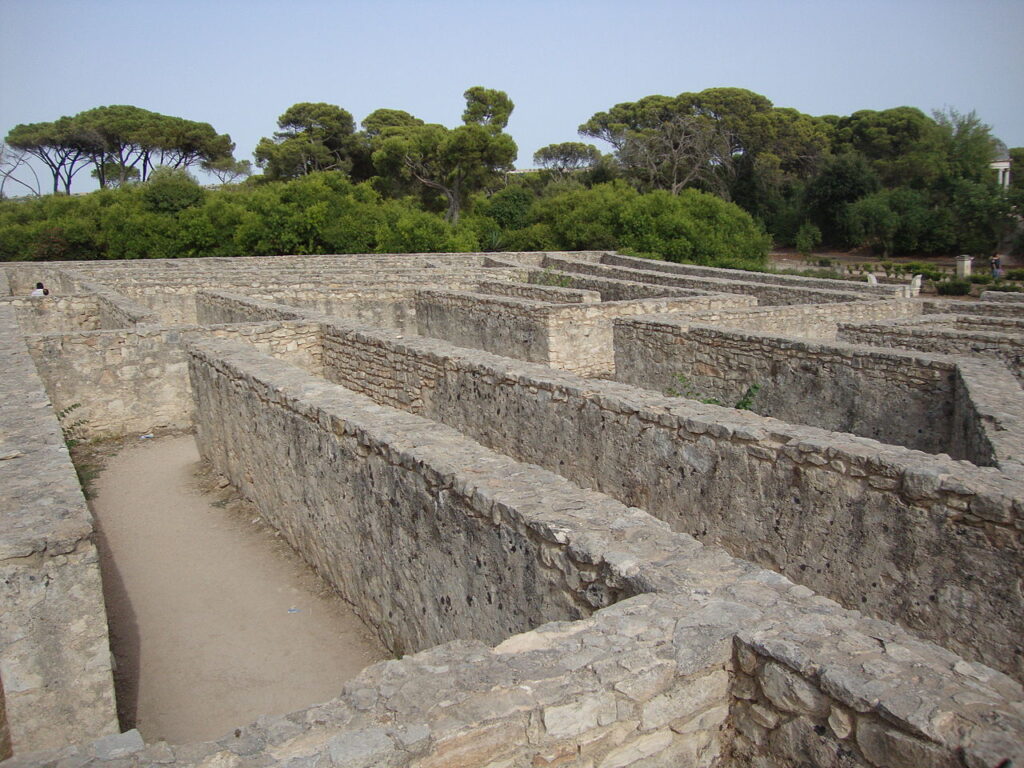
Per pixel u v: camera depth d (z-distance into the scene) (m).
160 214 35.00
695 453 5.92
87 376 11.38
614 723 2.76
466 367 8.48
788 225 48.47
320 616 6.19
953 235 41.12
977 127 46.09
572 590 3.70
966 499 4.34
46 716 4.12
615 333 12.57
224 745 2.45
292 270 24.36
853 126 56.31
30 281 24.72
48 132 57.09
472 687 2.69
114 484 9.57
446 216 46.38
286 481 7.25
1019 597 4.15
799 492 5.25
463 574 4.57
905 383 8.15
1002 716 2.43
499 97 52.28
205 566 7.12
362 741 2.42
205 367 9.35
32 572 3.98
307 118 54.16
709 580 3.37
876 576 4.87
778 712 2.84
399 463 5.13
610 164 54.50
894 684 2.60
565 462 7.23
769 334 9.97
